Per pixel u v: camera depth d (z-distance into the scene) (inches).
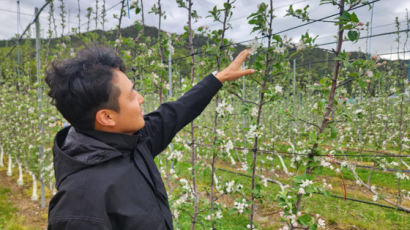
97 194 30.2
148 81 132.3
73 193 29.9
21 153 332.8
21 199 260.7
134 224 32.1
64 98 32.7
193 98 54.7
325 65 371.9
